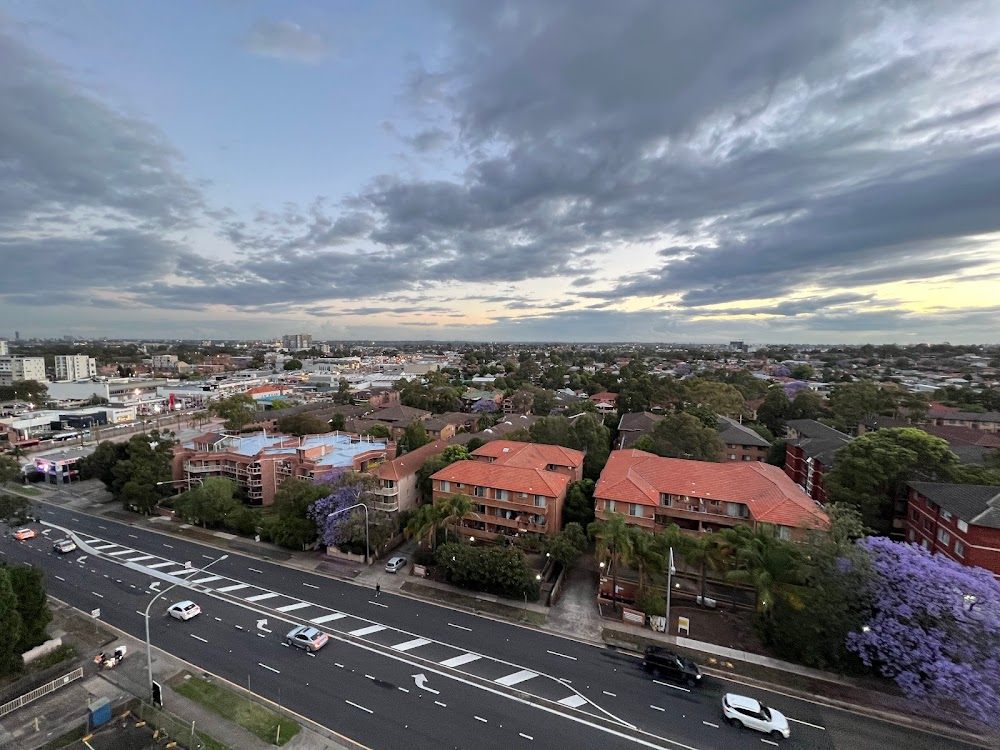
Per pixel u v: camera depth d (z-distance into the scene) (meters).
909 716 33.66
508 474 61.59
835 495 59.03
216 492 68.44
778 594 39.59
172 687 35.81
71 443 120.50
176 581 53.22
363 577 54.12
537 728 32.47
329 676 37.50
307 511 61.53
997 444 77.50
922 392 143.25
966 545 43.59
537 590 48.44
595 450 82.75
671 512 56.44
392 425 121.94
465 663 39.38
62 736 31.03
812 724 32.94
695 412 100.44
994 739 31.67
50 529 68.44
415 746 30.77
